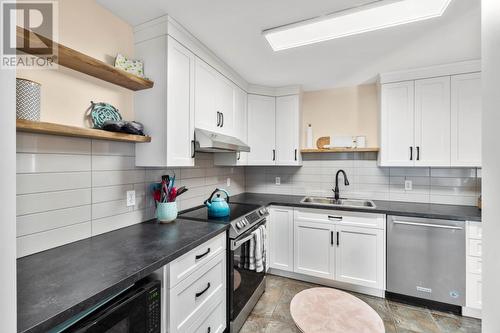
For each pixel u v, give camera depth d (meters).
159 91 1.59
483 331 0.59
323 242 2.45
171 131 1.60
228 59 2.18
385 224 2.20
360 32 1.71
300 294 1.44
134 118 1.67
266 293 2.35
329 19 1.55
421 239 2.07
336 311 1.26
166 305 1.14
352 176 2.88
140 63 1.59
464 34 1.72
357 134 2.89
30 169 1.13
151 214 1.83
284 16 1.55
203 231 1.51
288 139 2.91
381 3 1.39
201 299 1.40
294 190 3.17
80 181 1.34
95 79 1.42
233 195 3.12
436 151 2.27
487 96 0.57
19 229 1.09
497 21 0.53
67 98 1.28
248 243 2.02
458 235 1.97
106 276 0.92
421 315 2.01
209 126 2.04
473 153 2.15
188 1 1.41
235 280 1.77
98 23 1.44
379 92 2.54
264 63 2.26
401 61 2.19
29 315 0.68
